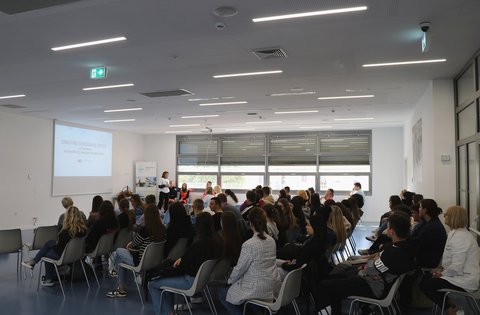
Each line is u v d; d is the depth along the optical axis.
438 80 7.01
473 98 5.79
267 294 3.54
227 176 15.95
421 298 4.76
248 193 7.39
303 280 4.23
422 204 4.82
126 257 5.07
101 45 5.20
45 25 4.52
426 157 7.80
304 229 6.61
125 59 5.80
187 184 16.41
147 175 16.05
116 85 7.50
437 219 4.76
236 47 5.24
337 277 4.16
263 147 15.55
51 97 8.72
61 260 5.11
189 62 5.94
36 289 5.42
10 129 11.11
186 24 4.47
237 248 4.22
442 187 6.92
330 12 4.11
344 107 9.84
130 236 6.24
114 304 4.84
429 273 4.38
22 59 5.82
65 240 5.23
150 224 4.96
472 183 6.13
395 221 3.60
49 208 12.34
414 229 5.12
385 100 8.91
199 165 16.34
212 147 16.20
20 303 4.85
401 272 3.47
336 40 4.96
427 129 7.65
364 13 4.12
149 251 4.73
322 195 14.76
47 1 3.88
